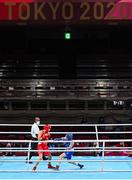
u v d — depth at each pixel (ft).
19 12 49.60
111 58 73.41
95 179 31.78
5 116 57.57
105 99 59.93
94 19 49.60
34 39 76.54
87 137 55.36
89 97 60.75
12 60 72.90
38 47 76.13
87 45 76.13
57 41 76.28
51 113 57.41
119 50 76.02
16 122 57.47
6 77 69.92
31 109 59.36
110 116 57.06
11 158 43.11
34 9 49.57
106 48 76.07
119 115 57.00
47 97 61.05
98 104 60.13
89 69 71.36
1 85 64.85
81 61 72.69
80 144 52.54
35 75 70.33
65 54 74.28
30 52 75.61
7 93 63.46
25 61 72.64
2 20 50.08
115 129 55.57
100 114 57.16
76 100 60.13
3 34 76.84
